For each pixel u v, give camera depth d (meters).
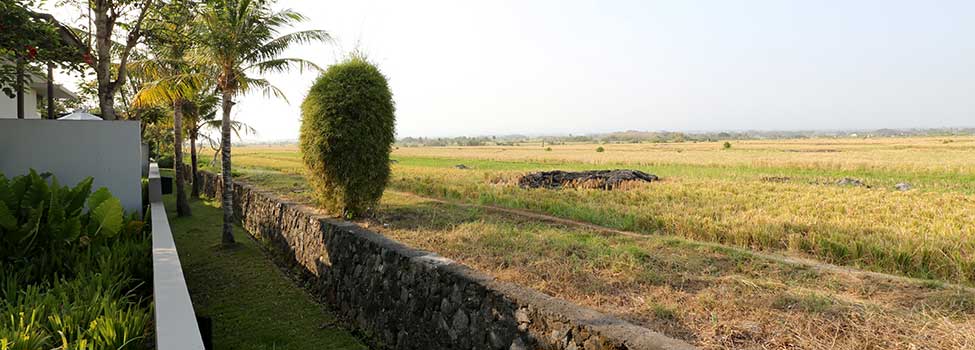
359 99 9.31
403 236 7.53
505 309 4.45
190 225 14.45
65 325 3.65
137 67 13.12
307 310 7.52
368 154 9.30
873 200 12.75
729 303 4.44
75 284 4.76
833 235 7.49
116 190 8.91
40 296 4.27
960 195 13.95
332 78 9.52
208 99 19.16
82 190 7.22
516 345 4.29
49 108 14.81
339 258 7.82
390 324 6.20
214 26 10.28
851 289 4.94
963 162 30.25
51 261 5.64
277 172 26.09
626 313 4.29
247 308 7.48
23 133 8.32
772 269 5.74
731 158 41.41
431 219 9.29
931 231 8.12
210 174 21.95
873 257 6.56
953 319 4.08
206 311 7.29
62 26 10.39
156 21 13.19
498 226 8.43
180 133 15.93
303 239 9.56
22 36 8.22
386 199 12.66
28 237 5.92
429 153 69.00
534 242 7.07
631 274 5.43
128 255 6.09
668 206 11.04
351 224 8.32
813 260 6.72
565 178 19.27
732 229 8.19
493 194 13.92
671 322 4.07
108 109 11.59
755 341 3.70
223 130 11.33
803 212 10.41
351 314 7.16
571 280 5.27
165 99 11.84
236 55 10.52
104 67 11.45
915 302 4.52
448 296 5.21
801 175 25.31
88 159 8.73
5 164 8.23
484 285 4.75
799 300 4.50
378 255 6.65
